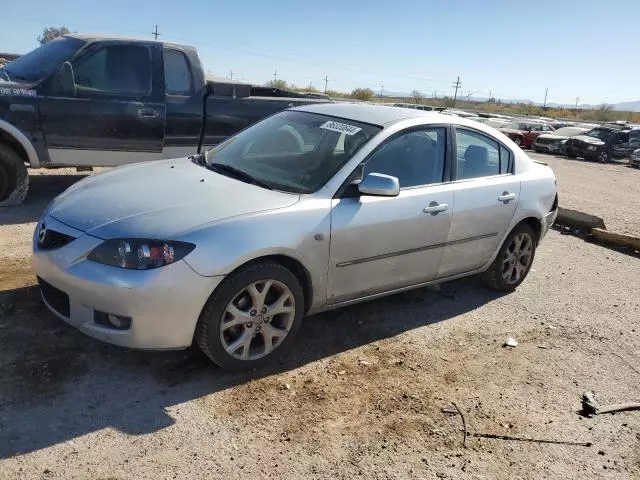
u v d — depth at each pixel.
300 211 3.65
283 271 3.59
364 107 4.84
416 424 3.32
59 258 3.32
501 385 3.85
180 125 7.27
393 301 5.04
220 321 3.39
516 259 5.45
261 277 3.49
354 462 2.95
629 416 3.64
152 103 7.04
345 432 3.18
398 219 4.14
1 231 5.88
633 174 21.00
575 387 3.93
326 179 3.93
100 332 3.26
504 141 5.23
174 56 7.24
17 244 5.49
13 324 3.86
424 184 4.44
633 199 13.57
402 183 4.29
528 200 5.23
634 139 26.41
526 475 3.00
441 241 4.53
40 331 3.80
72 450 2.79
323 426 3.21
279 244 3.50
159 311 3.19
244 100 7.64
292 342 4.11
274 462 2.88
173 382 3.45
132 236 3.21
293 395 3.46
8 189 6.73
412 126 4.41
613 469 3.11
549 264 6.69
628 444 3.34
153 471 2.72
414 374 3.86
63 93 6.59
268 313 3.61
